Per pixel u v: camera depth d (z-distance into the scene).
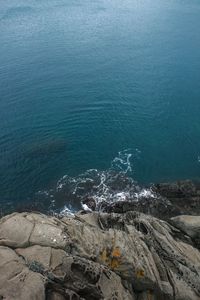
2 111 52.06
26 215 21.55
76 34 78.69
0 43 74.19
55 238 19.95
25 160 42.47
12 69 63.50
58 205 36.34
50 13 93.00
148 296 20.73
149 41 74.94
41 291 16.91
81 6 98.75
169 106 53.31
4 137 46.72
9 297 16.28
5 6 99.38
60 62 66.12
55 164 41.84
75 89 57.47
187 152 44.50
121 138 46.75
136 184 38.78
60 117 50.81
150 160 43.00
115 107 53.16
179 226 28.22
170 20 87.06
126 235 23.09
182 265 23.47
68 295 17.53
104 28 82.12
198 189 37.41
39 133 47.66
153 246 23.91
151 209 34.12
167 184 37.00
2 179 39.81
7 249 18.89
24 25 84.44
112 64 65.50
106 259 20.72
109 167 41.62
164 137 46.94
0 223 20.78
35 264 18.16
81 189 38.09
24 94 56.19
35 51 70.50
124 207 34.53
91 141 46.06
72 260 18.89
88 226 23.02
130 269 20.56
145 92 56.75
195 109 52.59
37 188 38.66
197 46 72.31
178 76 61.44
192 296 21.98
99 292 18.64
